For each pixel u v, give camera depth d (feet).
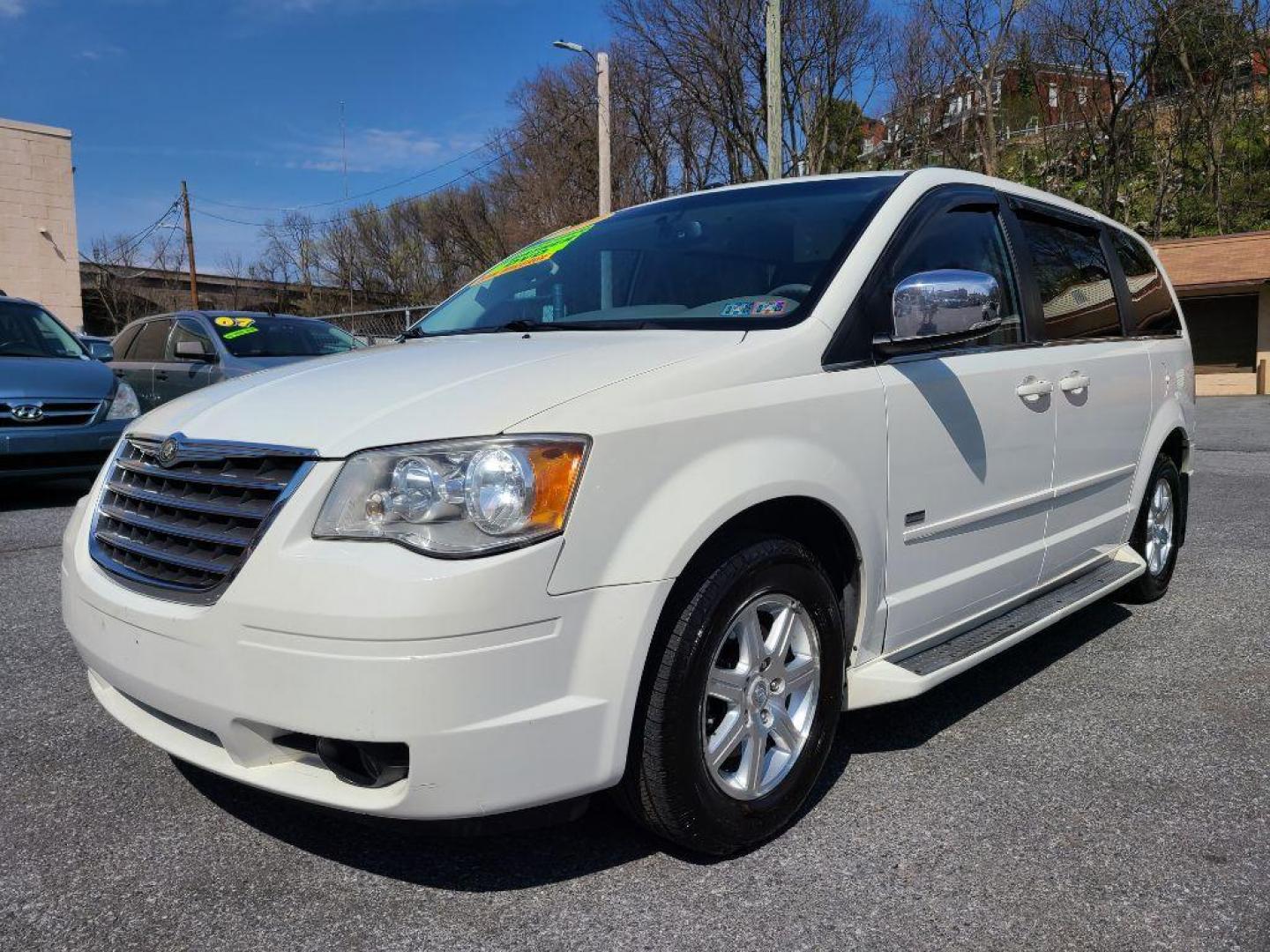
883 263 10.16
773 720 8.75
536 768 7.11
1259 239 80.53
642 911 7.70
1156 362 15.65
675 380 8.05
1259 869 8.30
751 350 8.73
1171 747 10.82
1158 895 7.93
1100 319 14.39
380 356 9.80
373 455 7.19
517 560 6.93
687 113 122.52
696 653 7.79
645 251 11.54
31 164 86.12
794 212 11.15
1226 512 25.40
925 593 10.33
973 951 7.21
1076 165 119.14
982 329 10.06
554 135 129.39
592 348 8.88
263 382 9.21
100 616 8.29
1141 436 15.10
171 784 9.90
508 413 7.36
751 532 8.50
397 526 6.97
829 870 8.30
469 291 13.25
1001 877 8.18
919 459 10.03
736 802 8.31
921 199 11.02
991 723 11.53
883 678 9.65
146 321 36.55
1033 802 9.52
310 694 6.89
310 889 8.03
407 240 175.52
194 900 7.87
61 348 28.43
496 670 6.89
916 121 117.60
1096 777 10.07
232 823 9.09
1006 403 11.39
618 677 7.37
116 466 9.36
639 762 7.76
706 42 115.03
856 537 9.24
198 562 7.65
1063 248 13.83
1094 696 12.39
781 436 8.55
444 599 6.72
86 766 10.30
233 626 7.18
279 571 7.02
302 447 7.38
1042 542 12.54
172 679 7.60
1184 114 111.45
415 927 7.50
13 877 8.20
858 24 113.09
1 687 12.59
